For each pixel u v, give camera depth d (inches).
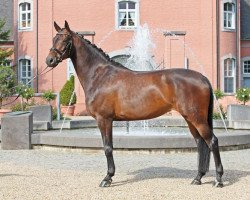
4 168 457.4
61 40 375.2
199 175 375.6
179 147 550.9
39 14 1443.2
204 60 1413.6
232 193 344.8
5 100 1175.0
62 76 1424.7
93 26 1421.0
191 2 1418.6
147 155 541.0
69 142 570.6
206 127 356.5
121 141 548.1
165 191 352.5
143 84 365.4
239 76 1485.0
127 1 1418.6
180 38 1350.9
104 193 348.2
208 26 1413.6
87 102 378.6
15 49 1485.0
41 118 880.3
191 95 354.0
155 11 1421.0
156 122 892.6
